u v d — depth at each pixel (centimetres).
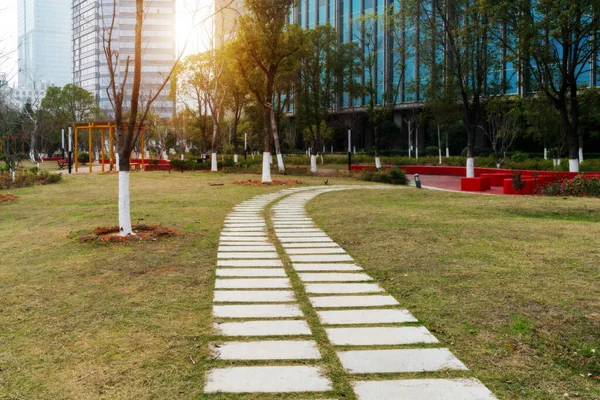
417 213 1314
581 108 3131
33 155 4372
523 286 621
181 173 3269
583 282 631
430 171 3766
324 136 5362
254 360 423
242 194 1894
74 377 393
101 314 542
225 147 6278
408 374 396
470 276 675
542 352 437
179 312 549
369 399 356
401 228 1070
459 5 2666
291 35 2417
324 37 3675
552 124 3161
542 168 3291
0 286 655
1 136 2670
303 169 3350
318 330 493
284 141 6169
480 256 793
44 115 5253
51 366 414
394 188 2200
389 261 779
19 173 2619
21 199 1786
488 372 400
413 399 355
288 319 526
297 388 373
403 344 457
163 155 5988
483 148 5231
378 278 689
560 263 734
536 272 686
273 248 901
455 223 1131
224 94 3909
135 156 6378
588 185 1852
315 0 6122
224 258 820
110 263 774
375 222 1162
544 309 537
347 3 5691
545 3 2211
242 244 939
